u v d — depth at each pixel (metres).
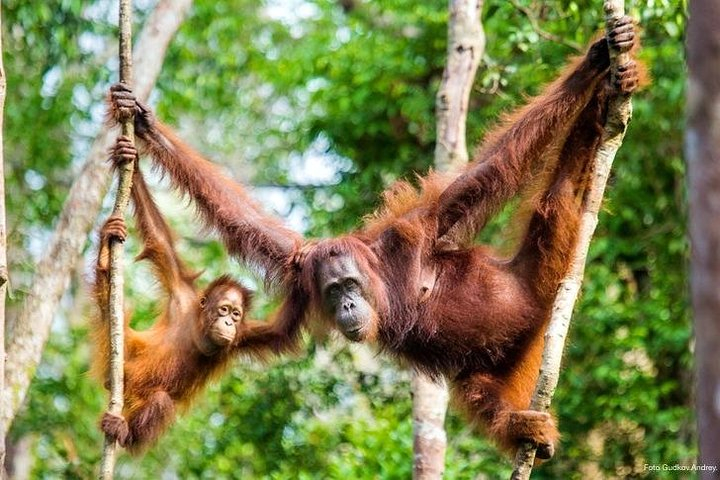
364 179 17.62
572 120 8.06
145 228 9.60
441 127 11.14
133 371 10.10
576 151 8.36
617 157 16.25
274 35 20.91
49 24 15.96
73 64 17.03
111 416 7.84
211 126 21.09
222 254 17.89
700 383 3.70
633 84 7.29
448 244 8.88
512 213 8.84
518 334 8.66
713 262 3.69
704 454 3.67
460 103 11.16
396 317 8.75
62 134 18.00
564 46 14.43
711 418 3.65
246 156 20.84
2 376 6.96
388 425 15.30
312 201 18.30
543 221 8.52
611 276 15.98
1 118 7.17
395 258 8.80
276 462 16.27
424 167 17.66
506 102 15.05
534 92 14.56
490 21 15.10
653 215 16.78
